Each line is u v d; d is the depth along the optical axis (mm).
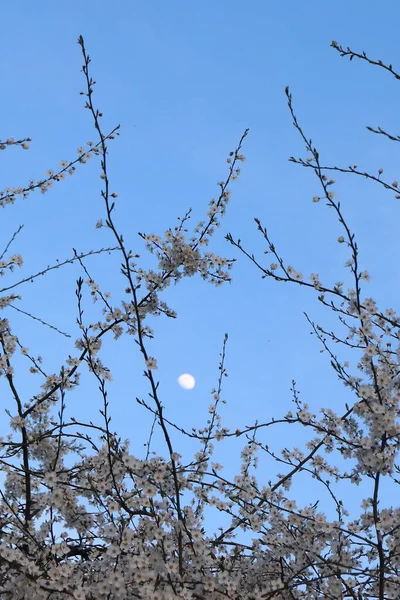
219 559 4898
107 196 4719
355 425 4770
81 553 5328
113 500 4641
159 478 4406
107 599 4301
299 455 5508
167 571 4363
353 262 4488
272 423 5121
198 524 5648
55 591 4344
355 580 4617
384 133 4711
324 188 4570
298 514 4746
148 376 4340
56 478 4754
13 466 5137
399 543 4348
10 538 4656
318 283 5152
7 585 4312
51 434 5445
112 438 4707
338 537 4797
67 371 5652
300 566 4789
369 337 4566
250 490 4906
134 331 5750
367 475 4297
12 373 5605
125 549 4199
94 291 5852
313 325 5273
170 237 6082
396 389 4602
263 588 4734
